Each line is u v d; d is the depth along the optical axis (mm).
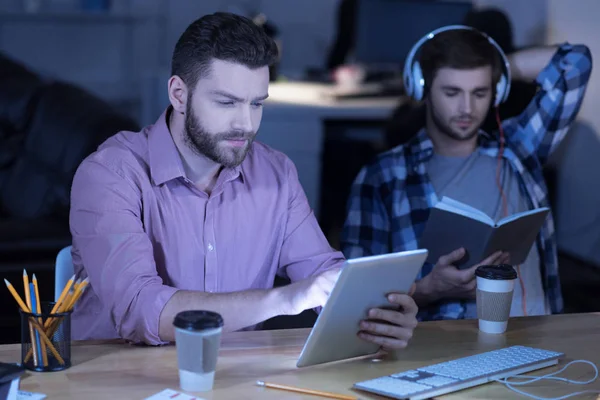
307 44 8688
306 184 5547
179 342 1861
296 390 1894
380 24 6730
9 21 8297
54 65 8453
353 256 3047
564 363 2123
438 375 1952
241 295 2154
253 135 2277
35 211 4379
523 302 3004
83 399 1813
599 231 5332
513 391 1930
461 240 2730
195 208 2463
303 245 2568
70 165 4195
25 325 1954
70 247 2539
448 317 2922
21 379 1911
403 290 2102
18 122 4789
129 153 2400
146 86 6547
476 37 3008
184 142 2398
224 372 1996
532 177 3160
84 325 2451
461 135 3020
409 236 3049
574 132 5539
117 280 2213
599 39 5211
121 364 2027
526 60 3422
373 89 6410
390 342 2098
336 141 6320
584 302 4980
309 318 3404
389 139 4332
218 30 2203
